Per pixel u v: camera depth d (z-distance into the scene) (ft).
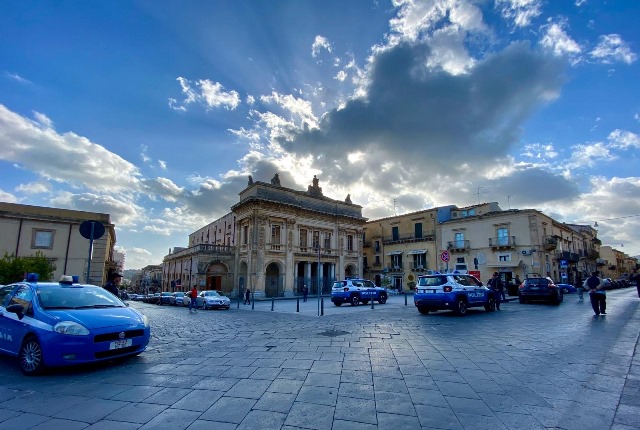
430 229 143.74
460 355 21.38
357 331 31.04
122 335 20.35
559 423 11.76
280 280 125.70
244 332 33.76
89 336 19.07
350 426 11.57
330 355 21.50
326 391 14.93
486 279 122.01
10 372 19.52
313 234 138.72
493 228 122.21
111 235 137.59
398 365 19.07
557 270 122.21
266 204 124.16
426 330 31.35
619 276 252.01
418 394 14.56
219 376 17.47
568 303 63.10
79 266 105.29
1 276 61.72
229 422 11.95
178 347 26.07
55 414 13.02
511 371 17.90
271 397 14.30
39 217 101.71
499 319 39.27
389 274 156.97
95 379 17.63
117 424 12.00
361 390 15.05
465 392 14.82
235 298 124.77
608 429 11.28
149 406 13.64
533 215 113.60
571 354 21.47
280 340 27.40
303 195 139.13
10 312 21.22
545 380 16.38
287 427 11.52
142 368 19.58
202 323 43.93
